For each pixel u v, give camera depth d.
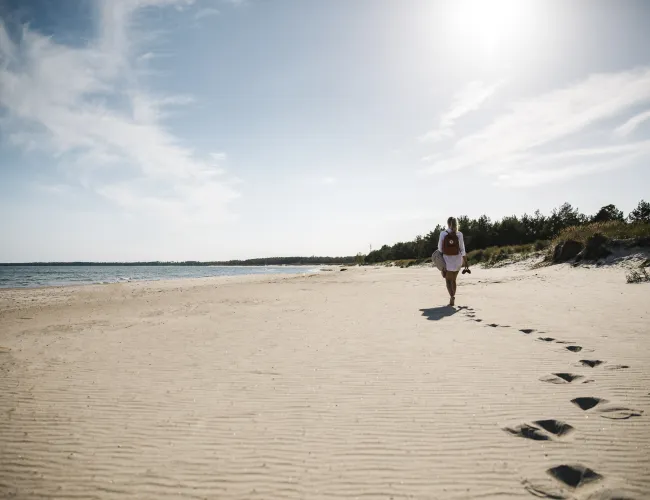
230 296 14.56
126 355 5.57
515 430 2.93
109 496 2.30
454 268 9.00
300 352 5.41
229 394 3.89
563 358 4.59
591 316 6.88
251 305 11.24
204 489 2.35
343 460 2.62
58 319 9.80
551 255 20.42
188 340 6.48
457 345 5.42
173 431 3.12
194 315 9.52
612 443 2.67
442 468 2.47
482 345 5.35
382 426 3.09
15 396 3.96
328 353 5.30
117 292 19.39
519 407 3.31
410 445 2.77
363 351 5.33
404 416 3.25
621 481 2.25
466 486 2.28
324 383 4.11
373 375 4.31
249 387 4.07
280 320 8.22
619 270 14.30
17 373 4.75
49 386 4.26
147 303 12.99
